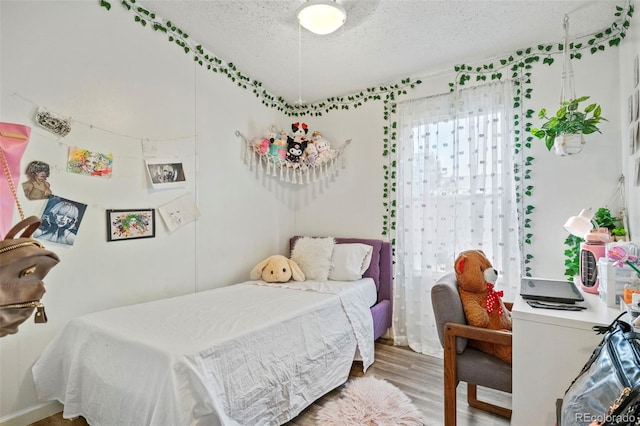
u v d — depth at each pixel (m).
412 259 3.02
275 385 1.78
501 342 1.52
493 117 2.64
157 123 2.46
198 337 1.61
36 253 0.74
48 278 1.90
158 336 1.61
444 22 2.27
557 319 1.33
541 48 2.50
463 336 1.61
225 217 3.00
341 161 3.54
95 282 2.10
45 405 1.88
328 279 3.09
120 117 2.23
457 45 2.54
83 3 2.05
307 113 3.78
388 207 3.25
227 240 3.02
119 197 2.23
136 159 2.33
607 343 0.95
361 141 3.42
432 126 2.96
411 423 1.86
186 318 1.89
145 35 2.37
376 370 2.54
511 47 2.55
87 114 2.07
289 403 1.86
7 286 0.71
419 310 2.97
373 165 3.34
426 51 2.65
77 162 2.02
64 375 1.81
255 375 1.69
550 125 2.00
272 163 3.34
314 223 3.73
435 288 1.75
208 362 1.49
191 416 1.33
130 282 2.29
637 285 1.37
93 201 2.10
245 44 2.67
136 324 1.77
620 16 2.12
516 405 1.41
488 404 1.98
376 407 2.01
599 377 0.89
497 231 2.61
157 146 2.46
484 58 2.72
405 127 3.11
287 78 3.19
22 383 1.81
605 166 2.25
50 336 1.90
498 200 2.62
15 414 1.78
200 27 2.50
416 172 3.03
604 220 2.01
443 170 2.89
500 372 1.57
